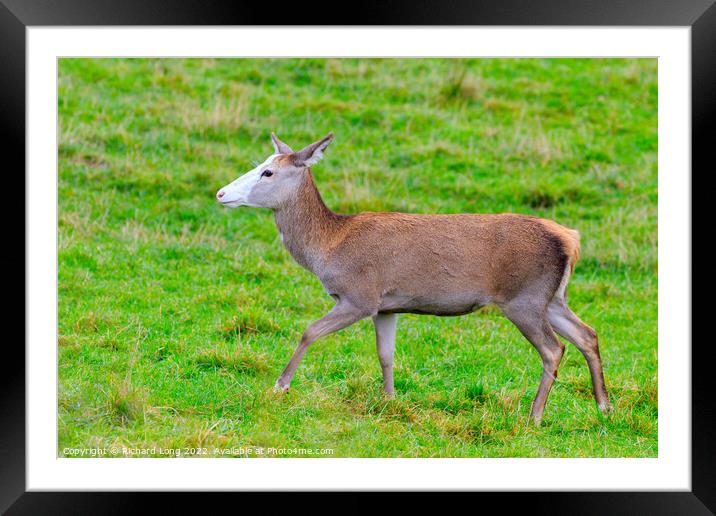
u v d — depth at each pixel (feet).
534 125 105.19
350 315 56.29
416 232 56.03
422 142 100.58
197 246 79.30
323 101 106.22
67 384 54.95
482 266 55.31
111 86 104.47
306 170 57.98
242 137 98.84
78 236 77.97
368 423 52.95
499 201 90.74
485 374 62.69
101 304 67.97
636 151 101.30
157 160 92.07
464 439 52.37
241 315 66.13
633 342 69.51
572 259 55.52
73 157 89.04
